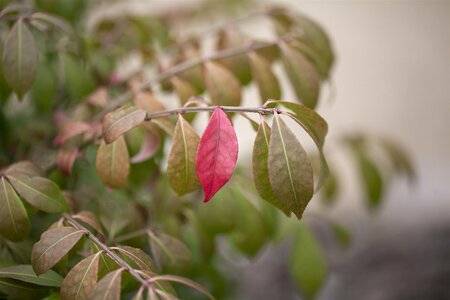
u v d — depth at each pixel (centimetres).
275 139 37
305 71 49
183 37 61
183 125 40
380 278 121
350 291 116
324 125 40
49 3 58
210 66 49
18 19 45
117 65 64
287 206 38
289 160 37
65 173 47
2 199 41
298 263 58
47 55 56
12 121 62
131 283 44
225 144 38
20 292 40
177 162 39
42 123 62
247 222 53
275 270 128
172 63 56
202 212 53
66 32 50
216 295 68
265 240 54
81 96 54
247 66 54
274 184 37
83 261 38
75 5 60
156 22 62
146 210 51
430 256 129
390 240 137
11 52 44
